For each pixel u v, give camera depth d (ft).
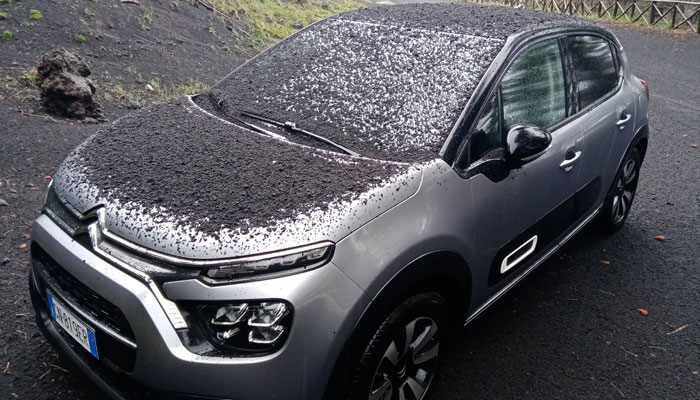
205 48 30.12
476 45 10.05
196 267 6.59
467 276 8.68
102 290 6.78
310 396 6.60
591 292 12.27
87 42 24.76
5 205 13.05
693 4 50.29
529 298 12.00
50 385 8.60
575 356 10.27
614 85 13.15
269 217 6.97
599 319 11.37
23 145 15.87
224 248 6.63
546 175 10.07
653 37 48.32
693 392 9.52
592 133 11.55
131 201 7.41
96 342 7.06
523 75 10.02
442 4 13.37
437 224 7.84
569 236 12.00
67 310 7.45
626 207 14.66
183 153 8.58
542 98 10.42
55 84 18.06
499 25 10.86
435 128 8.80
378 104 9.53
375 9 12.72
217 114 10.39
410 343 7.80
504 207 9.12
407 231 7.44
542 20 11.49
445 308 8.32
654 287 12.53
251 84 11.11
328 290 6.59
